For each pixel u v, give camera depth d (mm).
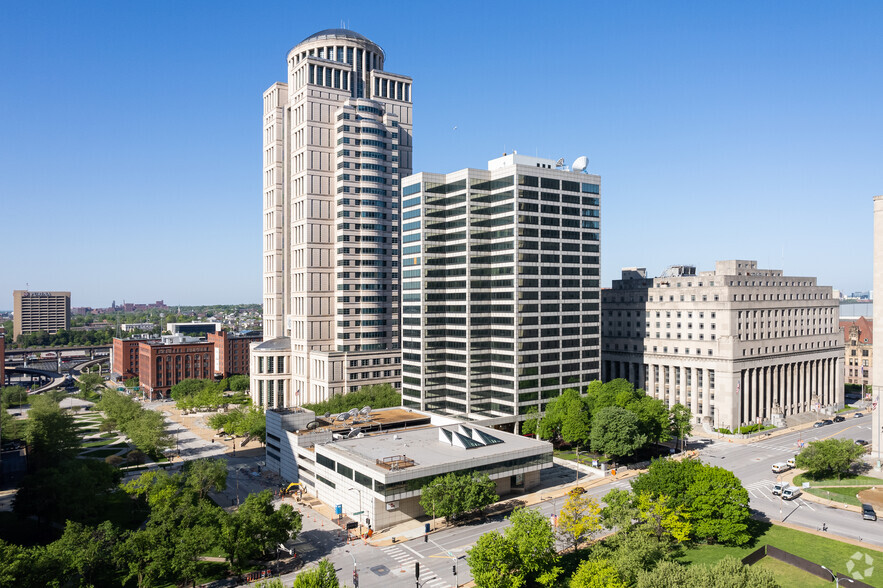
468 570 96438
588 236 197875
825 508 123062
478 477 119312
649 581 75312
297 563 99812
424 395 191375
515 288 180750
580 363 195125
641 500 103000
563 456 163500
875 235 153625
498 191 187375
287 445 149375
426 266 192375
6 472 162125
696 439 184750
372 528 114438
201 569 89312
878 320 153875
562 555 100375
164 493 111250
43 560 80938
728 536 101688
